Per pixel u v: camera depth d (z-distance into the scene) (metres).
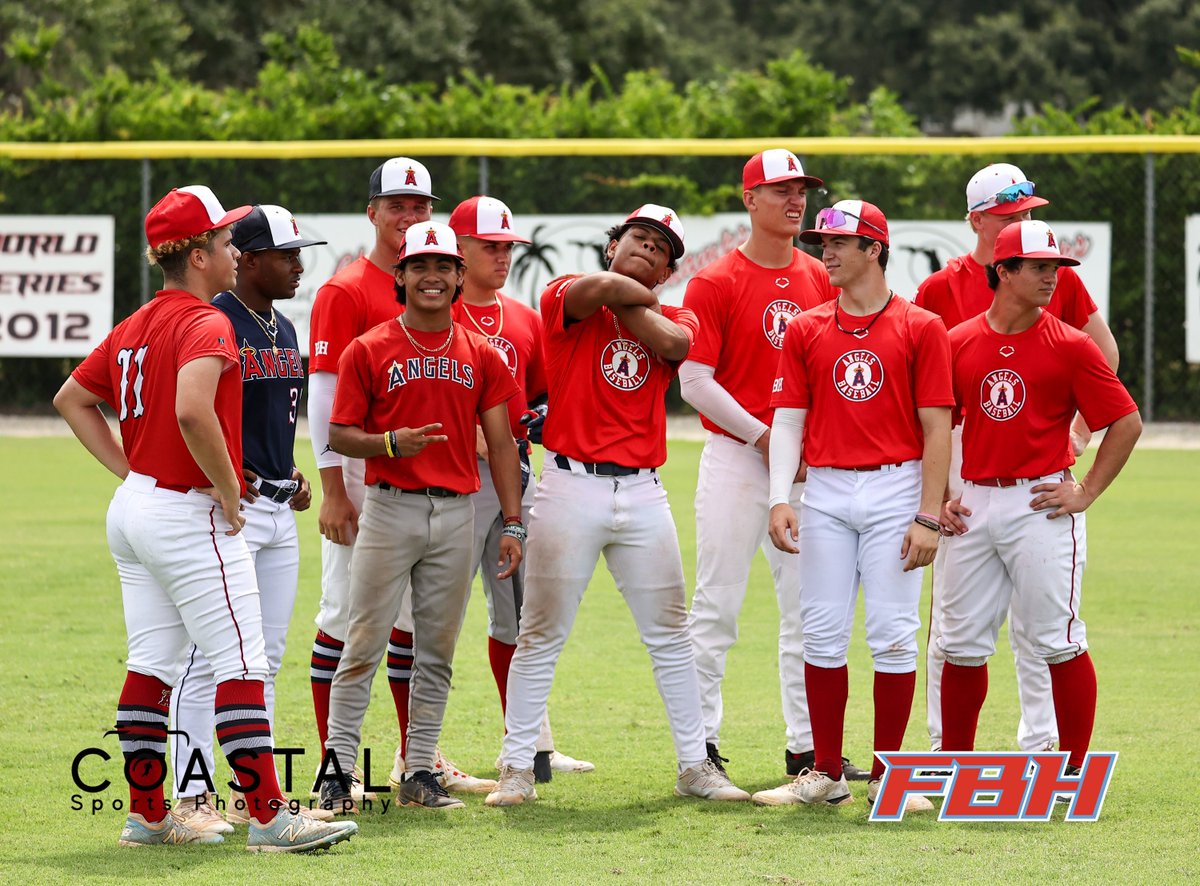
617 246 20.23
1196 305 61.31
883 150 62.84
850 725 24.58
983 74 146.12
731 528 21.98
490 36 122.75
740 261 22.64
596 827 18.83
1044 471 20.11
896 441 19.94
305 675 27.45
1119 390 19.97
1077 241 61.25
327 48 74.31
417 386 19.38
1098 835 18.22
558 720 24.67
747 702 26.02
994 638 20.67
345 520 21.16
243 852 17.61
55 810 19.31
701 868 16.89
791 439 20.59
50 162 66.19
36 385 67.75
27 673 26.78
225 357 17.11
